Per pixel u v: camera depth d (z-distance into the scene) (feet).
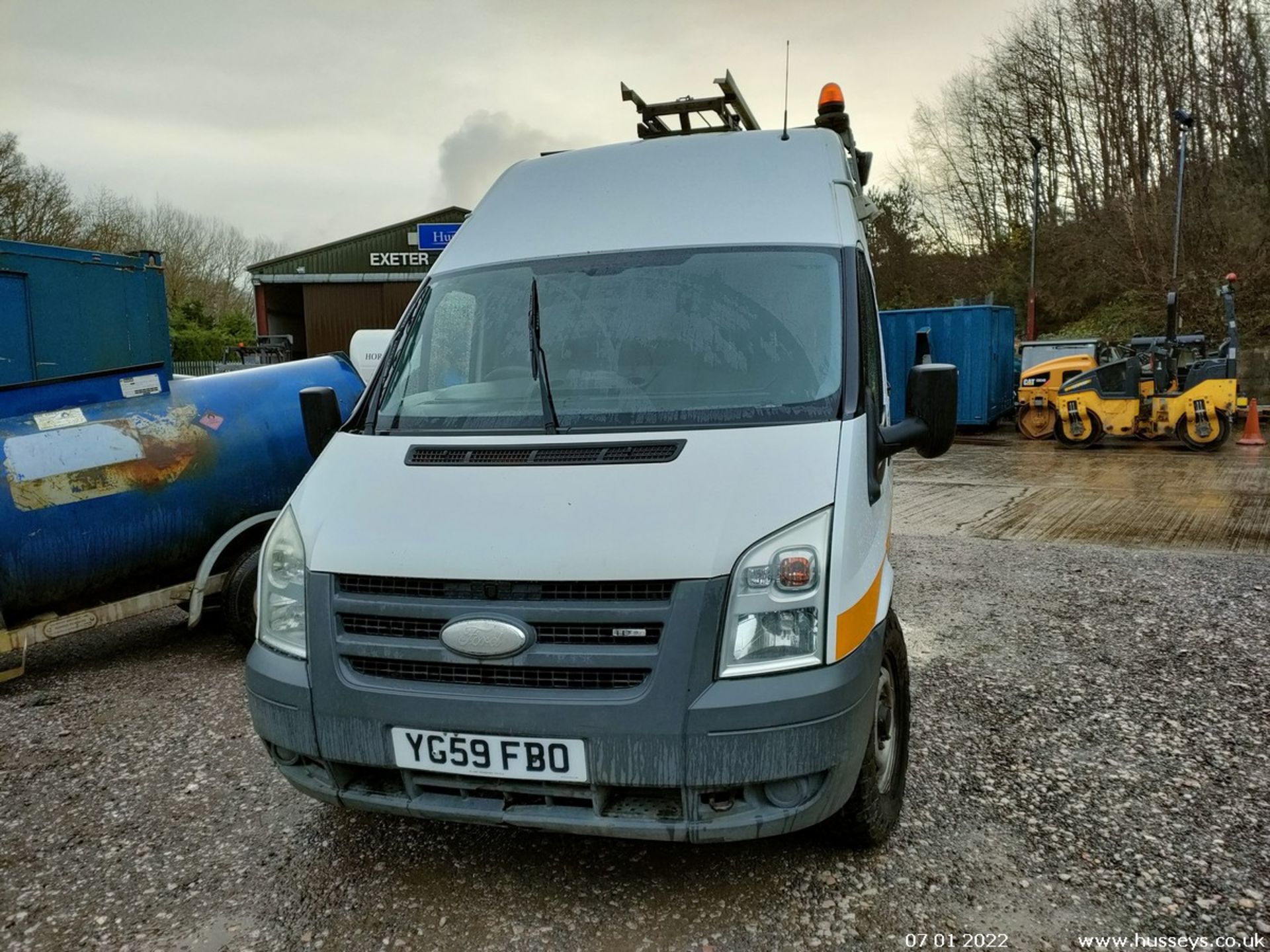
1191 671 15.81
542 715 8.34
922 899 9.45
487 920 9.33
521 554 8.61
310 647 9.11
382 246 111.14
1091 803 11.34
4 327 19.76
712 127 19.71
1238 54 107.96
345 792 9.15
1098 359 58.39
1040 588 21.52
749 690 8.22
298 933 9.22
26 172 130.52
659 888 9.79
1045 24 137.08
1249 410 50.26
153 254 22.27
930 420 10.74
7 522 16.12
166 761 13.42
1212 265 84.69
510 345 11.58
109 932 9.34
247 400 19.10
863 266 12.46
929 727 13.73
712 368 10.83
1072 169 135.95
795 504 8.80
